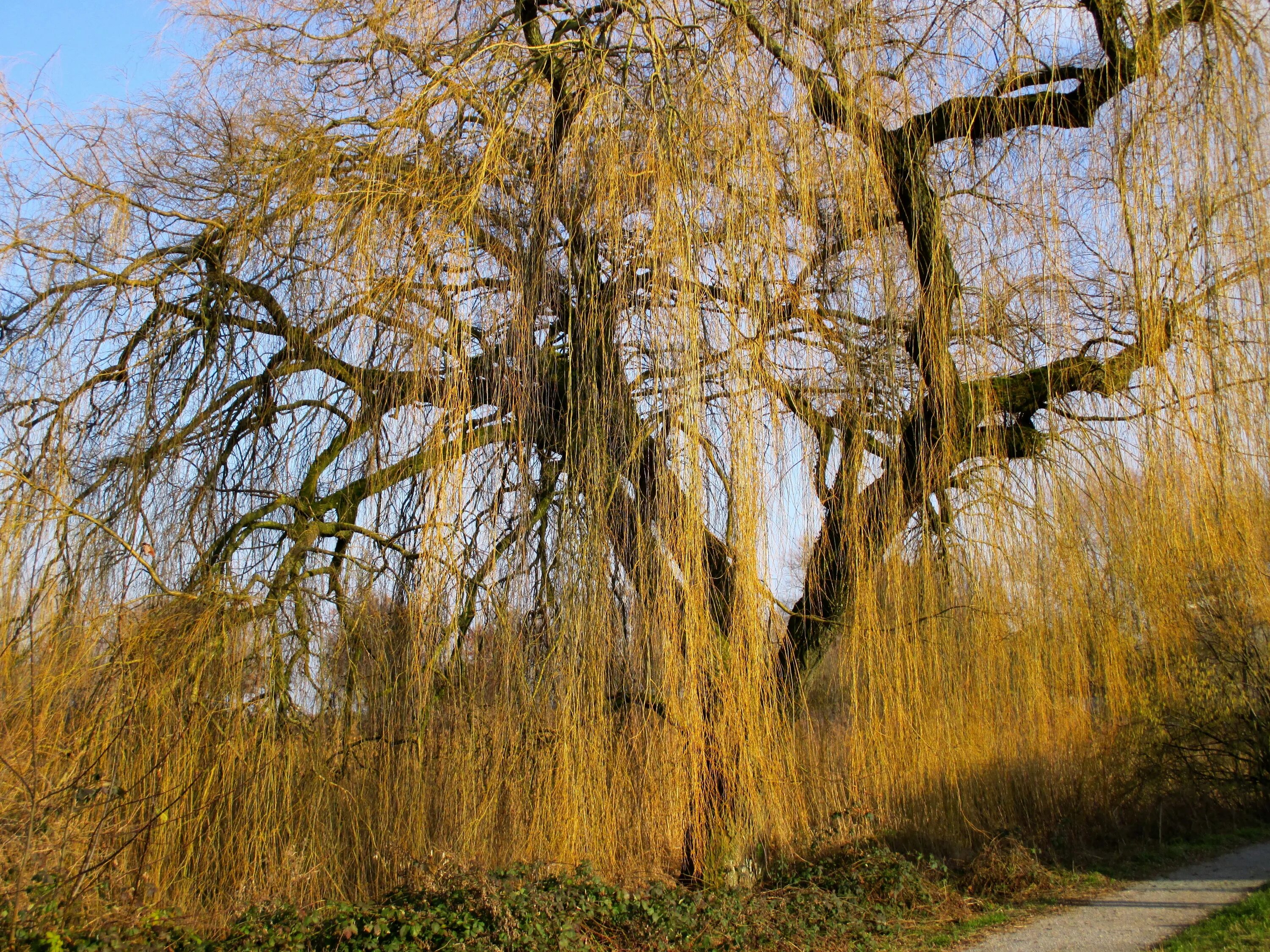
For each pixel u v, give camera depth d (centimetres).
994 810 790
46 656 550
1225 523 681
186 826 553
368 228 631
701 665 618
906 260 715
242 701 585
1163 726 888
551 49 670
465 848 616
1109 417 708
